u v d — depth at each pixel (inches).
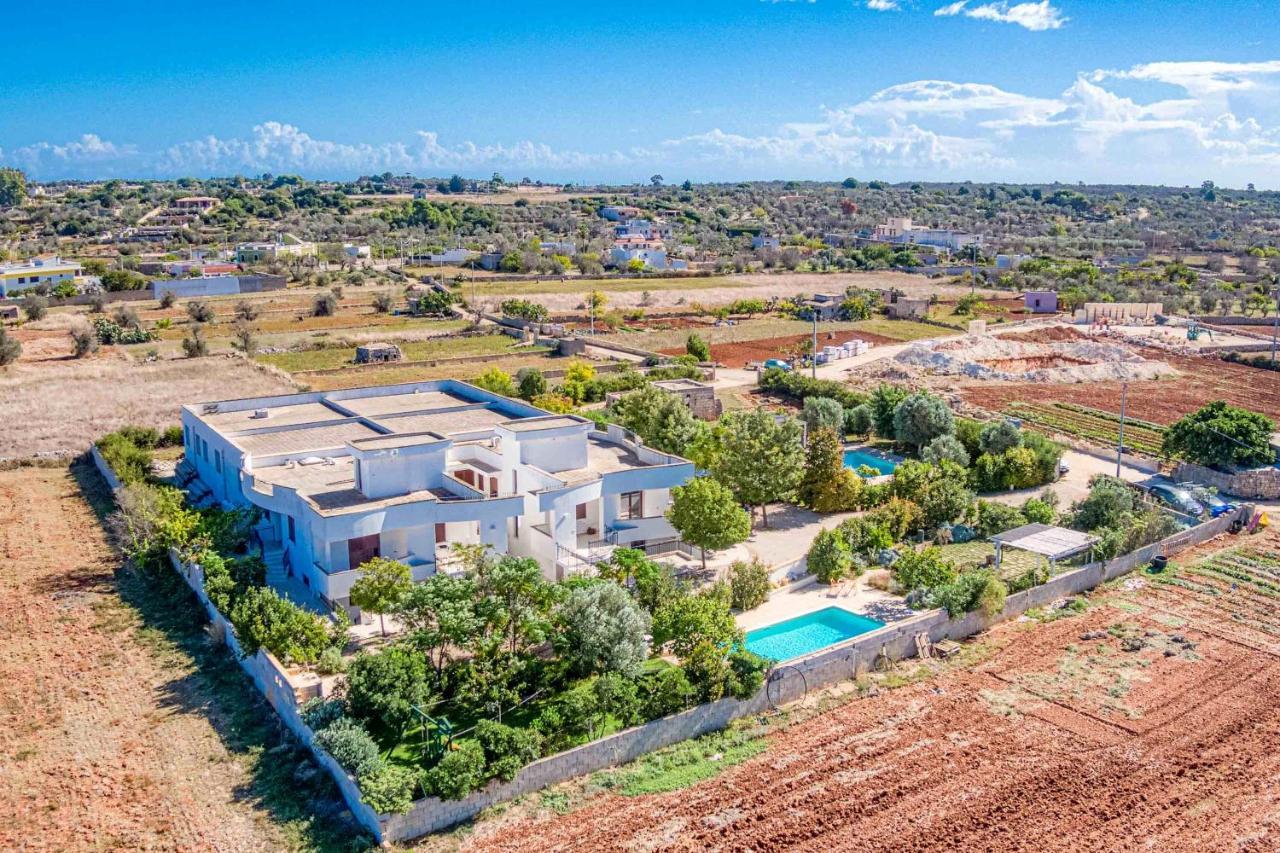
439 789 1357.0
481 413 2903.5
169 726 1617.9
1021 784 1461.6
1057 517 2527.1
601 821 1378.0
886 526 2391.7
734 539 2202.3
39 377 4224.9
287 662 1724.9
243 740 1573.6
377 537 2062.0
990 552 2347.4
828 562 2181.3
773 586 2176.4
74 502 2827.3
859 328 6176.2
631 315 6501.0
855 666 1797.5
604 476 2237.9
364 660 1572.3
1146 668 1824.6
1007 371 4717.0
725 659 1722.4
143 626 1989.4
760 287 7844.5
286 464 2445.9
